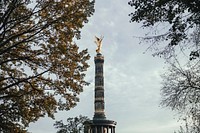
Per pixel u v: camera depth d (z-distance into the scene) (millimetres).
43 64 22625
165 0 12594
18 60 22625
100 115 108562
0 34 21656
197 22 12367
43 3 22641
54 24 22578
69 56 23000
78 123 52219
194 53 13031
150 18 13227
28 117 22547
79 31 23219
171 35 12953
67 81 22844
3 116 21797
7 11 21500
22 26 23156
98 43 114875
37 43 22750
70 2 22812
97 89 110438
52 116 23109
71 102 23312
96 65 112500
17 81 22547
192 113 18938
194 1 11977
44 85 22859
